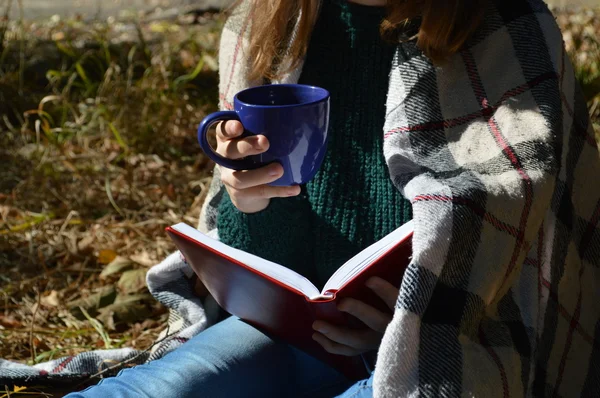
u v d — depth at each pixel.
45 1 7.29
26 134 4.39
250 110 1.59
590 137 1.95
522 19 1.87
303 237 1.98
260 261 1.68
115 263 3.21
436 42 1.83
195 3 7.07
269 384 1.88
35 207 3.77
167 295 2.27
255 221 1.95
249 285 1.72
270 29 2.00
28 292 3.13
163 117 4.41
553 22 1.90
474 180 1.70
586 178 1.94
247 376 1.85
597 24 5.90
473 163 1.78
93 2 7.32
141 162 4.14
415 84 1.88
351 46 1.97
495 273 1.66
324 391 1.96
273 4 1.99
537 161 1.73
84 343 2.79
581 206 1.95
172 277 2.28
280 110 1.58
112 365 2.26
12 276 3.24
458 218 1.61
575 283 1.94
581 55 5.04
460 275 1.65
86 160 4.14
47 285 3.15
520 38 1.86
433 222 1.61
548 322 1.91
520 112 1.79
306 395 1.95
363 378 1.88
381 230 1.91
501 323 1.76
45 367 2.25
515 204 1.68
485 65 1.87
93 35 5.46
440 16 1.81
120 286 3.08
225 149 1.64
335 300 1.61
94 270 3.23
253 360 1.87
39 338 2.79
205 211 2.28
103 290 3.02
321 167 1.96
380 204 1.91
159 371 1.81
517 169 1.73
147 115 4.44
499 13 1.89
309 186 1.97
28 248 3.41
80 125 4.40
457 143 1.83
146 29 6.10
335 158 1.96
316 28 2.01
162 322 2.92
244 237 1.98
